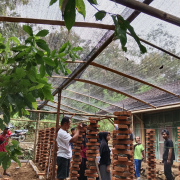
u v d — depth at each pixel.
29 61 1.50
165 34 3.06
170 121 9.32
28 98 1.35
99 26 2.64
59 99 5.81
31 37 1.46
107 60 4.00
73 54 1.94
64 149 4.23
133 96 5.86
